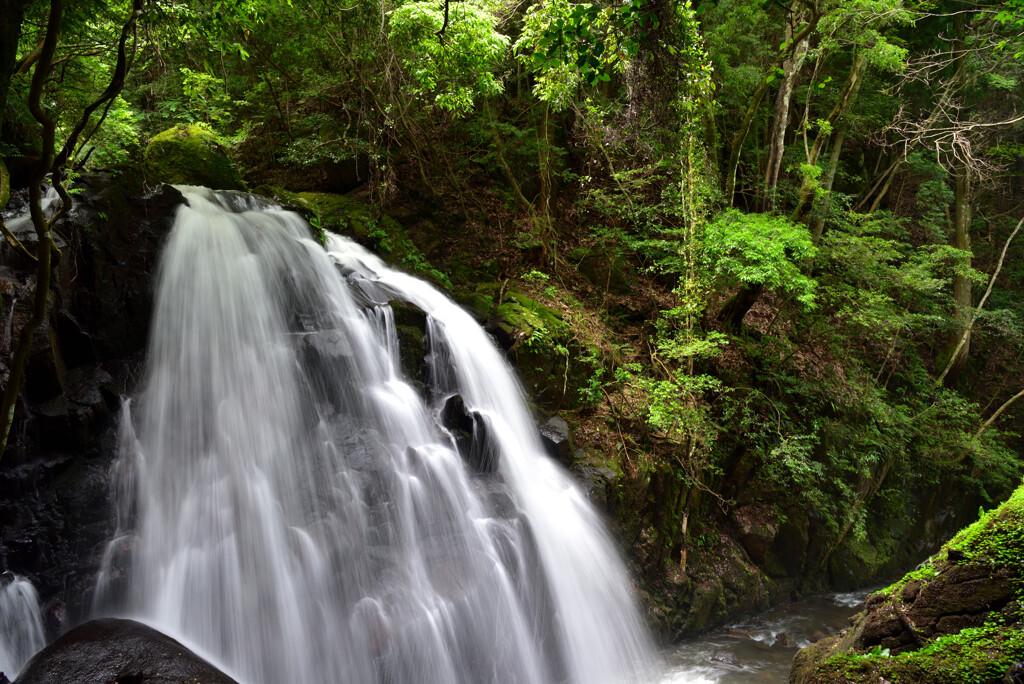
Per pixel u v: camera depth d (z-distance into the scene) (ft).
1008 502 15.70
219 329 24.61
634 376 34.22
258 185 40.75
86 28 24.22
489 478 26.45
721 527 34.78
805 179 43.52
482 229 40.06
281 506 21.52
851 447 39.34
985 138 53.06
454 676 21.15
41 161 14.15
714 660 27.40
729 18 47.62
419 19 29.91
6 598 16.97
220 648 19.15
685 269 36.06
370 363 26.11
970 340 55.11
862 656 14.99
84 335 21.65
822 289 42.57
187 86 38.14
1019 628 14.21
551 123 42.52
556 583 25.38
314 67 39.70
